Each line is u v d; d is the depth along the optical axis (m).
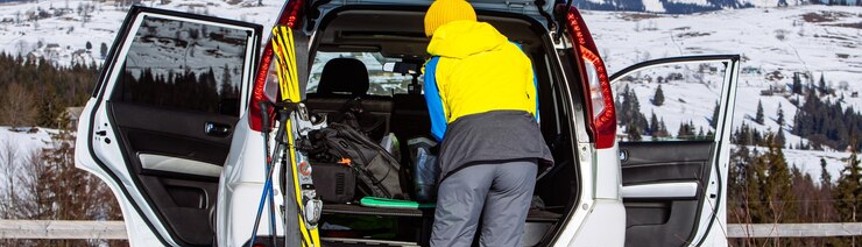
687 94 116.31
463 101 3.25
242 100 4.82
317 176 3.63
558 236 3.35
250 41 4.82
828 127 142.12
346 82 4.98
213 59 5.06
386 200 3.54
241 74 4.84
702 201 4.77
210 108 5.03
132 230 4.29
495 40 3.39
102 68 4.35
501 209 3.25
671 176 4.91
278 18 3.51
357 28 4.41
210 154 4.71
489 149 3.17
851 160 37.38
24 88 58.03
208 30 4.95
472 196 3.18
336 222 3.94
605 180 3.42
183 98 4.99
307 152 3.42
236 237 3.28
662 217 5.02
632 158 4.96
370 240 3.47
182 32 4.93
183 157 4.62
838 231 7.62
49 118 50.91
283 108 3.19
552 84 3.91
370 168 3.78
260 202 3.23
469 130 3.20
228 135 4.77
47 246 7.96
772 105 157.50
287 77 3.23
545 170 3.42
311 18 3.64
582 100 3.50
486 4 3.85
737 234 6.35
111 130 4.34
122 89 4.54
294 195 3.17
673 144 4.94
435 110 3.36
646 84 120.69
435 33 3.38
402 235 3.95
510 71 3.34
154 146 4.51
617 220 3.40
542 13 3.76
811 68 194.88
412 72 5.21
